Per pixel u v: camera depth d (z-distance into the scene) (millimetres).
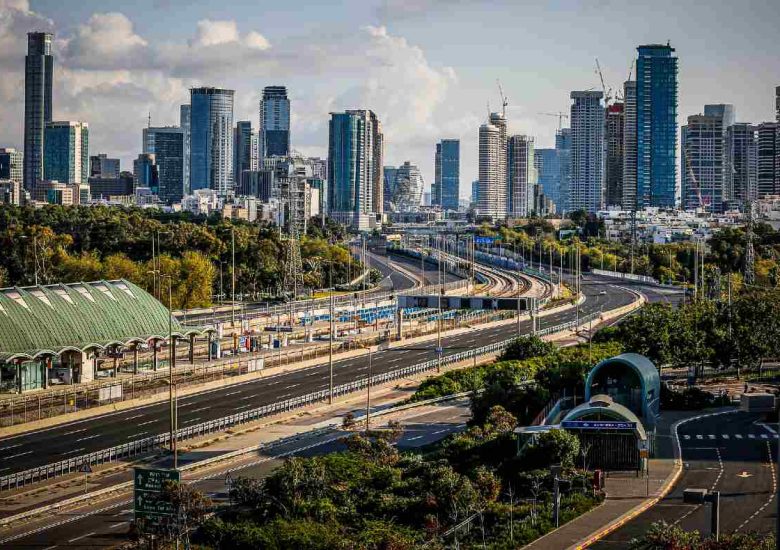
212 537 138000
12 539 146250
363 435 194875
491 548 129875
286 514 146625
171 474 139125
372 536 135250
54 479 177125
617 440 165500
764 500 150000
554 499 140625
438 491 146875
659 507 146875
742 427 198750
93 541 145125
